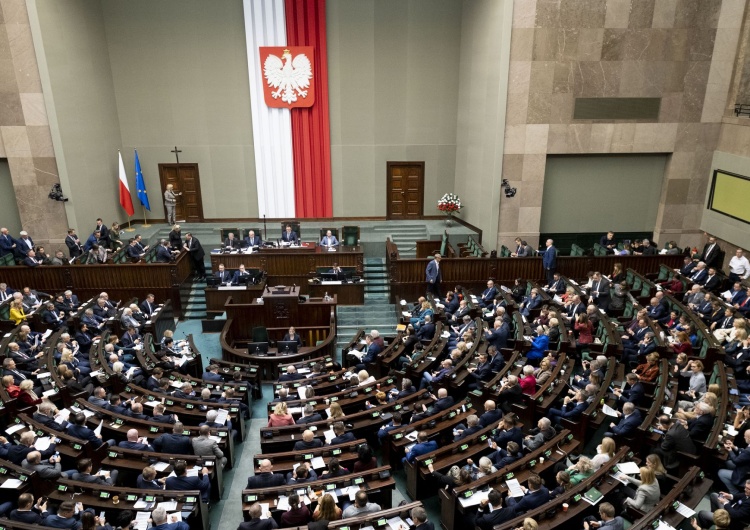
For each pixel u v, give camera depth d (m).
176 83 22.67
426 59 22.83
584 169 21.50
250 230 19.88
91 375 12.52
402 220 24.64
